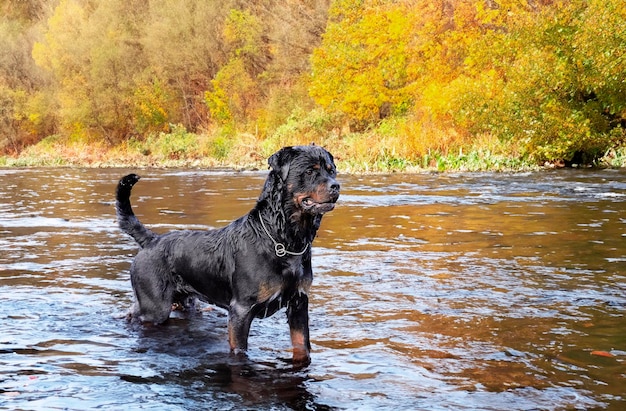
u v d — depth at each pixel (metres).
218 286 4.76
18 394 3.62
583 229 9.52
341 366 4.09
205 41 45.53
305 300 4.50
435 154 24.98
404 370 3.99
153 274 5.12
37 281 6.59
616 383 3.71
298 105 38.44
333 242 8.82
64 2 52.03
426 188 16.72
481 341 4.54
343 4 33.03
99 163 39.06
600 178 18.16
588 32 22.41
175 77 47.06
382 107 34.91
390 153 26.25
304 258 4.48
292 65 42.56
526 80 22.75
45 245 8.80
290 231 4.38
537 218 10.78
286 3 44.62
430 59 30.81
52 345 4.57
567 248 8.06
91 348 4.52
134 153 42.00
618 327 4.80
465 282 6.36
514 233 9.30
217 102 43.06
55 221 11.43
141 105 46.12
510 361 4.11
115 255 8.05
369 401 3.50
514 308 5.39
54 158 43.09
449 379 3.82
